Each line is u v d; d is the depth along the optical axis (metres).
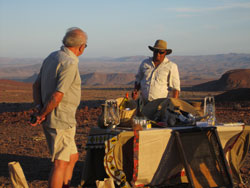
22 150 8.26
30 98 50.75
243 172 6.13
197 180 5.01
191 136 5.25
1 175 6.08
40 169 6.50
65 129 4.07
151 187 4.99
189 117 5.63
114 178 4.78
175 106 5.67
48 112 3.94
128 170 4.93
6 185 5.43
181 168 5.32
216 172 5.21
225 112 16.89
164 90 6.20
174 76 6.17
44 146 8.73
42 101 4.30
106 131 4.96
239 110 18.44
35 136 10.26
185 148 5.17
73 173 6.14
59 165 4.01
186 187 5.20
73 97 4.09
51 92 4.06
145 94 6.25
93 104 31.83
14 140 9.73
